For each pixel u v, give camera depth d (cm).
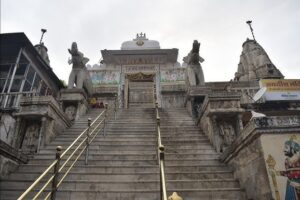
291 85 1512
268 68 2202
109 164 699
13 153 647
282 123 480
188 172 634
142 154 751
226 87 1568
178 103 1731
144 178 614
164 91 1775
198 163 719
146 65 1906
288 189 426
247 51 2520
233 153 623
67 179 609
